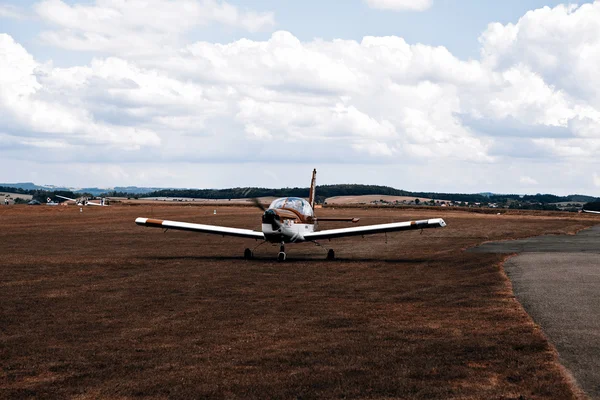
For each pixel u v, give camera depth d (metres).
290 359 7.31
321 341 8.26
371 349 7.74
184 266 18.47
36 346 8.10
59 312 10.62
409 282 14.55
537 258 19.53
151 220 22.44
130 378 6.64
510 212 125.19
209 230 21.81
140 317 10.14
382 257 21.58
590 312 9.81
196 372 6.82
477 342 7.98
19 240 29.61
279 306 11.20
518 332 8.48
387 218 65.31
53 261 19.75
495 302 11.16
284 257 20.30
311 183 27.67
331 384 6.30
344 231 21.05
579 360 6.95
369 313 10.38
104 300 11.95
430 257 21.31
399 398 5.84
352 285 14.12
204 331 8.99
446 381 6.31
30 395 6.12
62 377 6.71
